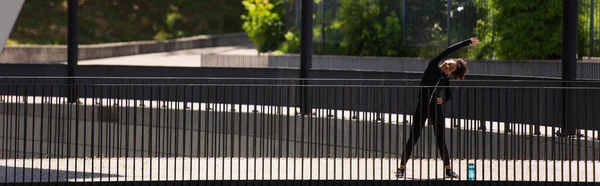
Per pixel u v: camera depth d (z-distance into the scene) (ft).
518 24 94.89
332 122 55.88
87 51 166.40
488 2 99.25
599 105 50.60
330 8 128.26
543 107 54.90
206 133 38.17
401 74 67.72
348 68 120.67
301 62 63.98
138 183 37.45
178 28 191.52
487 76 59.93
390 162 40.37
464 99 59.93
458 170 40.91
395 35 118.42
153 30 188.55
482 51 102.12
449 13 107.45
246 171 37.86
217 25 195.93
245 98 73.82
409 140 38.88
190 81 77.15
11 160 45.42
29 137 69.56
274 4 145.48
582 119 51.44
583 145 46.62
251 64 133.49
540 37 93.66
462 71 39.32
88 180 38.34
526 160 44.60
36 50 161.27
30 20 179.63
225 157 46.80
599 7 86.12
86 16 186.29
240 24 198.39
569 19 51.11
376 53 120.98
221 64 136.26
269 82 73.41
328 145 38.37
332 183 37.93
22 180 38.37
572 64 51.13
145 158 46.14
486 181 37.65
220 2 203.72
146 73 86.53
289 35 137.08
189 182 37.32
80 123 67.62
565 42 51.24
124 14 190.60
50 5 185.88
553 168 38.37
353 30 123.75
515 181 37.50
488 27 101.04
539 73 90.07
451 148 38.14
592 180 38.47
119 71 87.25
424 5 113.29
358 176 37.52
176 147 38.34
